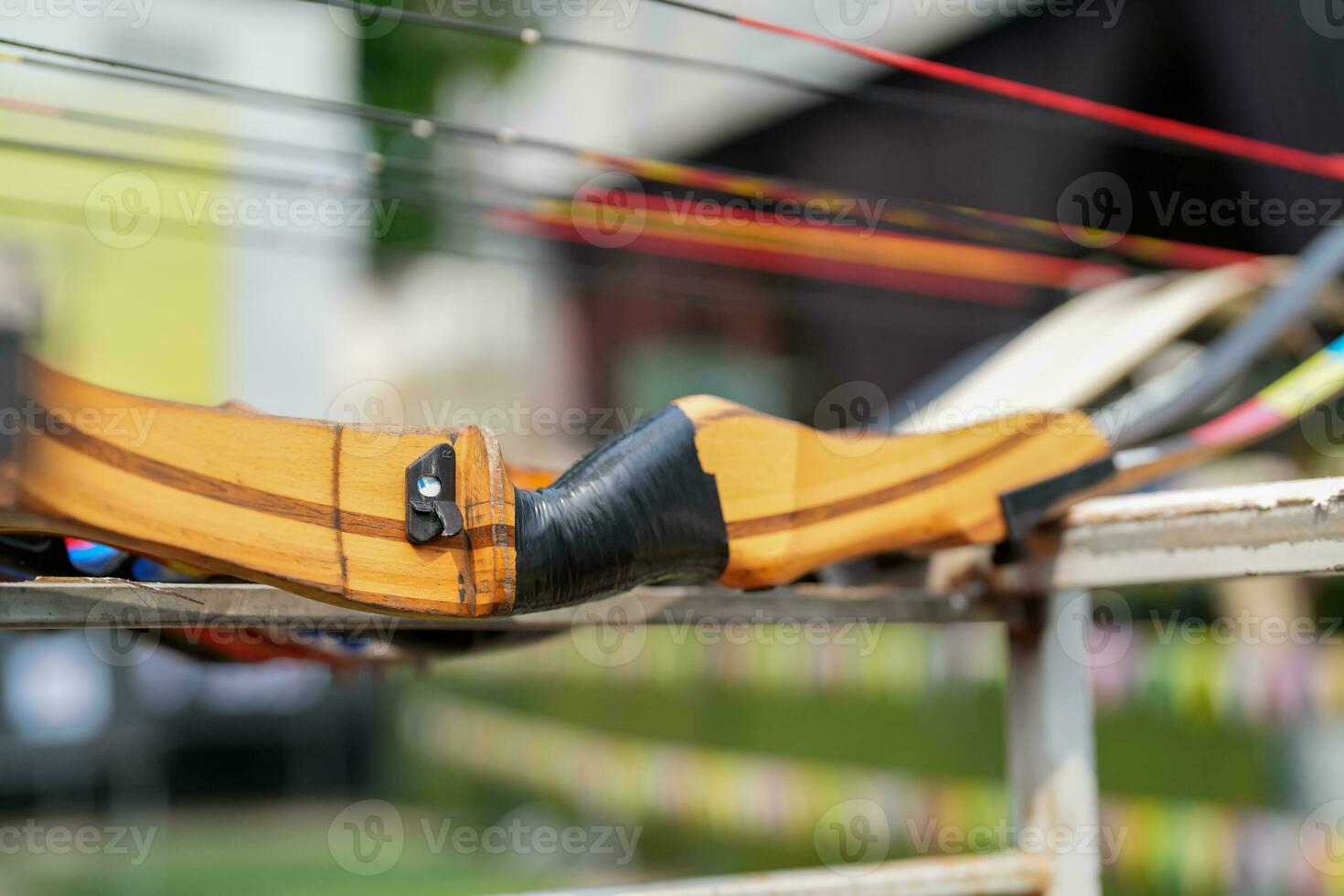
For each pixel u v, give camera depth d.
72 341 6.13
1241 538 1.65
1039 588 1.90
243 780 10.84
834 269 5.50
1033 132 6.83
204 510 1.14
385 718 11.99
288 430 1.19
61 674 9.88
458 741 11.01
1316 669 4.23
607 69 10.43
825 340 8.86
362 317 10.73
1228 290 3.93
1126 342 3.79
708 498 1.50
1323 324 3.37
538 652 9.91
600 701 8.99
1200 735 4.51
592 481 1.40
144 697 10.27
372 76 9.70
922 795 5.67
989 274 4.61
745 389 9.45
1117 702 4.84
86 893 6.96
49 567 1.58
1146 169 6.12
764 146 9.06
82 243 6.70
